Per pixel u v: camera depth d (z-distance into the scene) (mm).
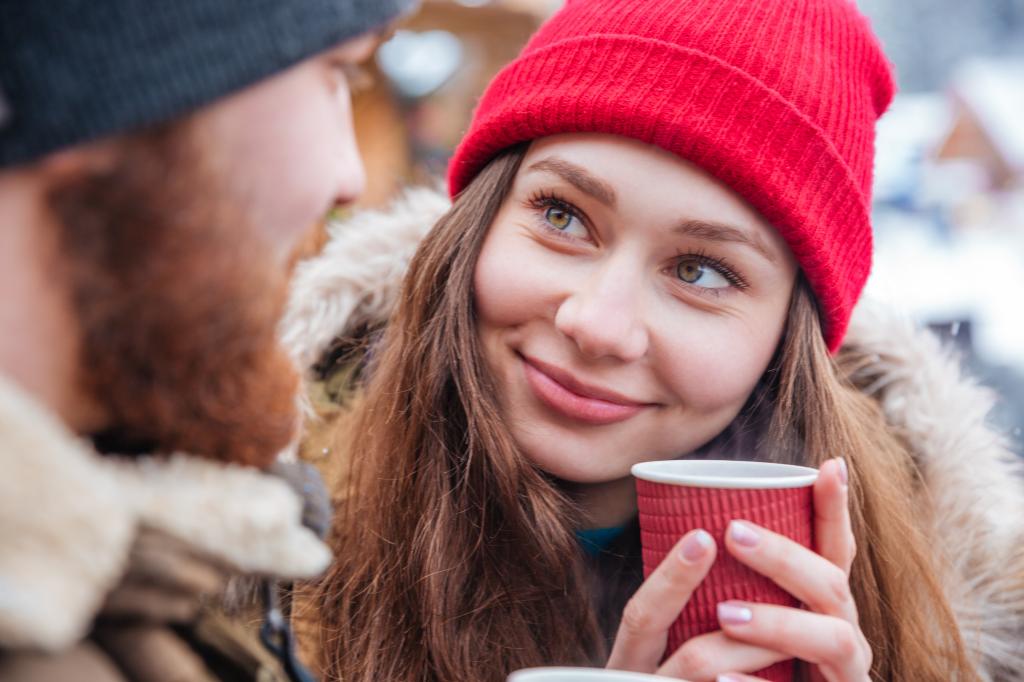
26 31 525
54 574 494
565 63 1129
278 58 597
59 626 487
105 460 602
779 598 907
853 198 1168
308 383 1445
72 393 583
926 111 5180
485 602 1185
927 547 1322
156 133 568
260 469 712
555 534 1160
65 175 549
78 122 535
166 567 583
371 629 1202
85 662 563
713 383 1120
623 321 1062
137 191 560
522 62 1189
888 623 1249
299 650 1254
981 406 1473
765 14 1128
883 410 1454
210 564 611
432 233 1286
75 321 566
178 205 571
